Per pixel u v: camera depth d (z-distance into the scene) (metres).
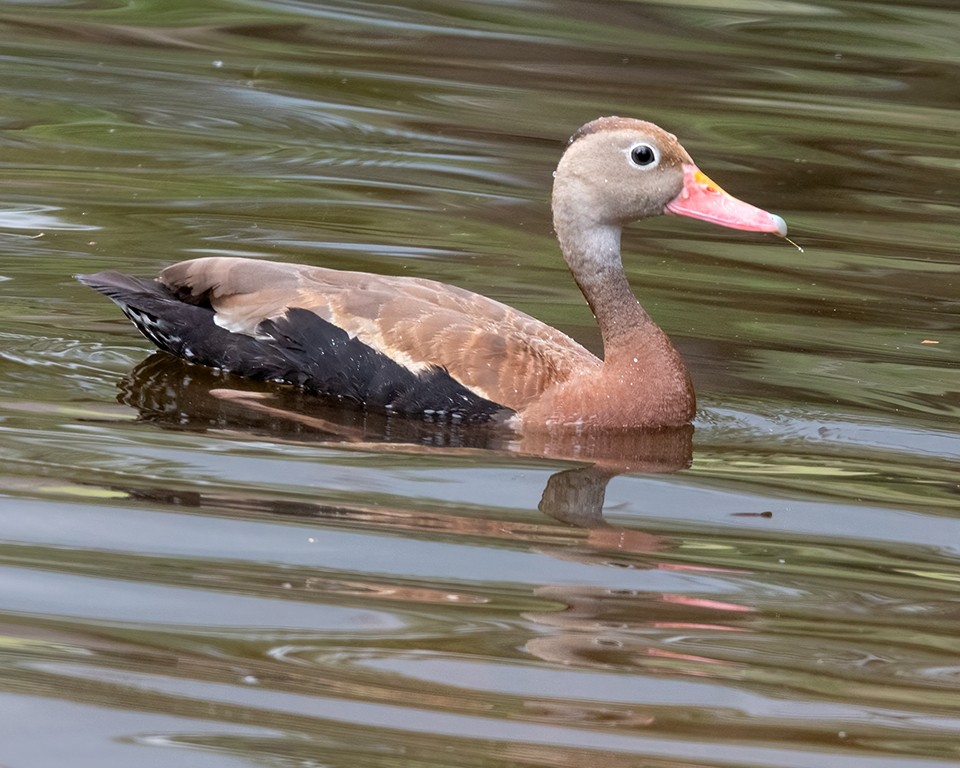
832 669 9.28
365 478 11.66
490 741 8.33
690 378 13.35
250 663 9.01
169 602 9.66
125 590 9.77
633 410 13.01
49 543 10.29
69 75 22.19
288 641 9.25
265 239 16.77
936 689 9.11
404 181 19.00
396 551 10.48
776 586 10.30
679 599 10.02
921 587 10.38
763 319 15.71
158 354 13.80
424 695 8.77
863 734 8.58
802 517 11.41
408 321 13.15
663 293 16.30
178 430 12.26
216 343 13.45
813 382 14.20
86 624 9.36
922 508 11.64
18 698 8.58
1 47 23.17
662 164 13.54
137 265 15.71
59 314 14.45
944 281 17.03
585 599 9.97
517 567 10.35
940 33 25.69
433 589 9.98
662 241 18.09
